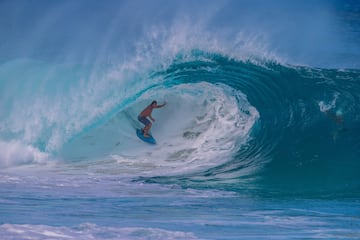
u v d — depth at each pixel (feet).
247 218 25.62
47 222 22.94
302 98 46.16
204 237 21.17
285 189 35.04
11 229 20.56
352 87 47.24
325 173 38.58
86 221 23.67
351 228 23.45
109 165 42.19
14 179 36.09
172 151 44.06
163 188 34.47
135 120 47.50
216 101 46.65
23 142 45.57
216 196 32.22
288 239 21.21
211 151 43.37
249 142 43.42
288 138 42.78
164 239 20.44
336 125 43.68
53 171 40.42
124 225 23.09
